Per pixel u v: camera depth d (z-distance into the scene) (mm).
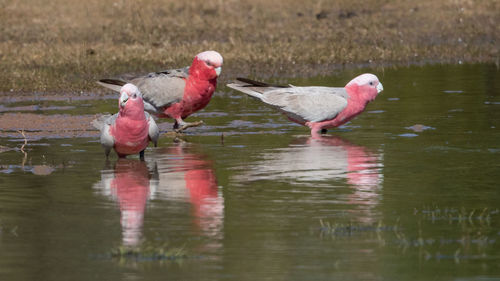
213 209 9906
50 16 31578
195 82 15602
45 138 14914
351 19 32281
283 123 16531
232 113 17750
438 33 30453
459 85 20641
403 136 14680
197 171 12078
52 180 11555
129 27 29797
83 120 16719
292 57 25875
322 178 11492
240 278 7586
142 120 12727
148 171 12125
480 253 8227
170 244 8578
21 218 9625
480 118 16234
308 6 33906
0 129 15812
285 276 7625
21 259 8188
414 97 18984
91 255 8281
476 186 10883
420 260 8031
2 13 31312
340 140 14477
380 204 10055
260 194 10633
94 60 24734
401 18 32438
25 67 24219
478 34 30266
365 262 7980
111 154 13492
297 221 9359
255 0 34656
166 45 26953
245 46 27297
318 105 15109
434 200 10211
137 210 9906
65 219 9562
